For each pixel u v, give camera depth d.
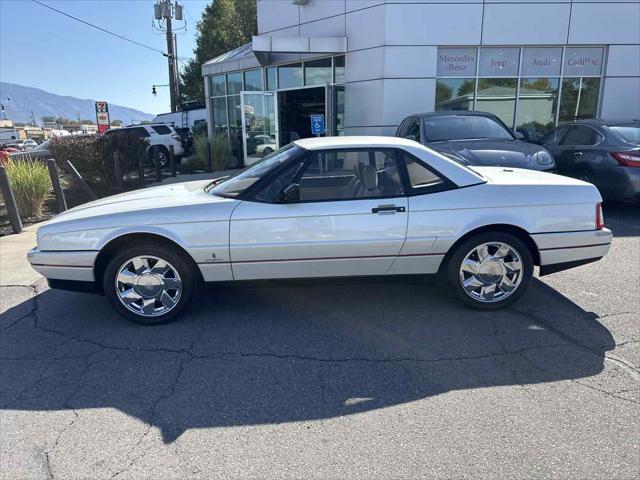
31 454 2.51
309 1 13.24
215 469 2.38
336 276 4.02
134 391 3.07
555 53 11.84
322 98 13.90
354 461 2.41
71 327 4.04
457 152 6.87
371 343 3.66
